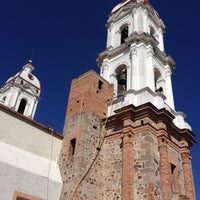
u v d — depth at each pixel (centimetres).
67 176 1955
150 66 2475
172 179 2044
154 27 3188
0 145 1816
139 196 1748
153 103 2205
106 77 2739
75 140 2127
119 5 3409
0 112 1928
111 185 1962
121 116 2123
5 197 1611
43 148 2072
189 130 2325
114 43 3056
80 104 2334
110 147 2148
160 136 2008
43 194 1803
